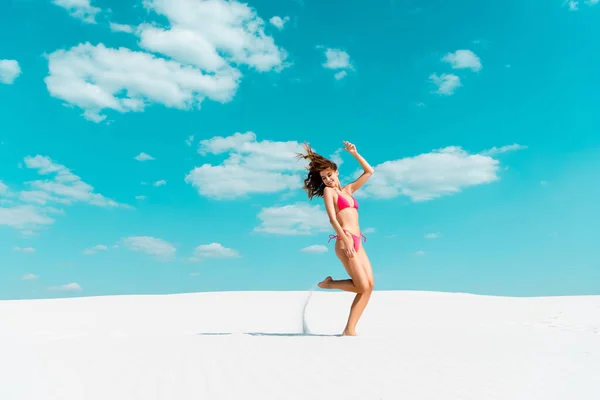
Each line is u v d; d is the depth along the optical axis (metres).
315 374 4.39
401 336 6.69
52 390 4.09
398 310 13.34
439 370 4.50
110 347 5.92
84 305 15.78
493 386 3.97
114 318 12.30
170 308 14.74
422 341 6.10
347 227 7.30
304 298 17.17
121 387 4.13
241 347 5.70
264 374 4.41
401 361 4.89
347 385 4.03
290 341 6.16
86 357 5.31
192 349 5.60
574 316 11.16
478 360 4.94
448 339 6.26
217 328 10.00
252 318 12.04
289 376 4.33
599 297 16.00
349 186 7.80
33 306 15.59
